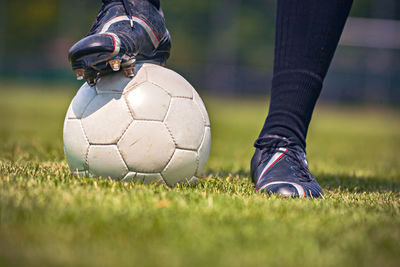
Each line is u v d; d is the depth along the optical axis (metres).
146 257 1.59
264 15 31.03
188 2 30.14
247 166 4.99
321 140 11.23
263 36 31.11
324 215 2.31
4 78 29.80
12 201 2.13
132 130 2.77
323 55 3.09
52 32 29.86
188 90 2.99
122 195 2.44
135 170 2.81
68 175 2.97
